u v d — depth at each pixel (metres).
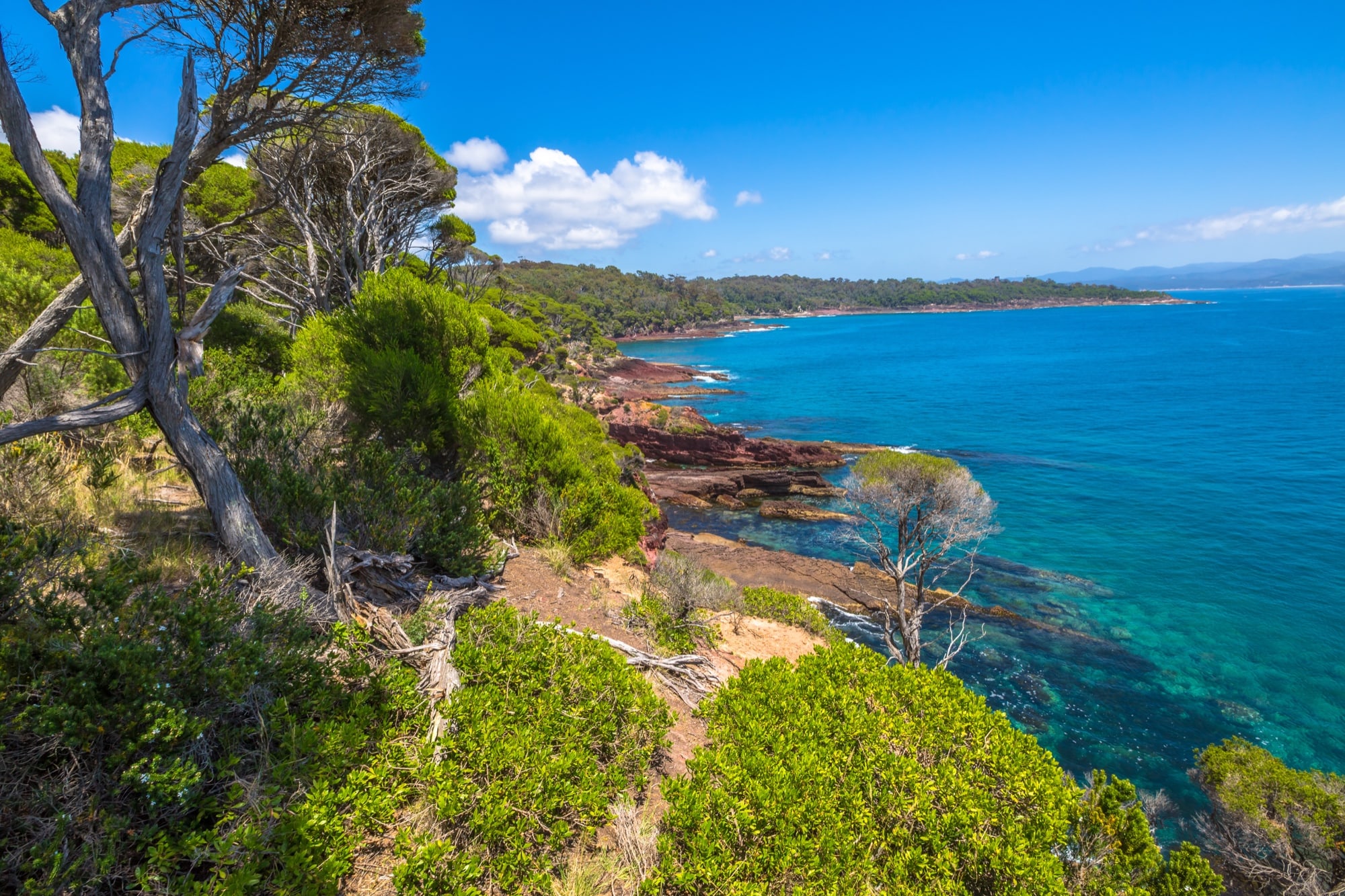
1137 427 55.50
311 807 3.59
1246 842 10.99
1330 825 10.05
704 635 11.24
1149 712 17.22
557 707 5.59
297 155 12.06
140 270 5.80
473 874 3.72
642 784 5.35
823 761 6.18
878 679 8.66
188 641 3.74
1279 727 16.59
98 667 3.26
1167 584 25.27
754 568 26.08
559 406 20.48
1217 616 22.61
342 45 7.42
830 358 122.88
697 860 4.59
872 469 16.69
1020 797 6.50
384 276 13.55
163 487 7.57
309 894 3.21
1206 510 34.00
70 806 2.95
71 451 7.24
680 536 30.34
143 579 4.21
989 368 100.44
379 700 4.88
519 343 31.17
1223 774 12.03
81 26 5.65
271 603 4.80
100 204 5.67
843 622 22.17
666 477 41.94
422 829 4.05
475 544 8.51
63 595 4.18
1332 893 9.46
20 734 3.04
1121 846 6.43
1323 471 40.75
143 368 5.82
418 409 10.84
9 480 5.35
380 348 12.20
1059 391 76.75
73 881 2.77
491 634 6.52
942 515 16.08
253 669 3.82
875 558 28.39
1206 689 18.28
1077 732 16.33
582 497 12.23
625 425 49.62
